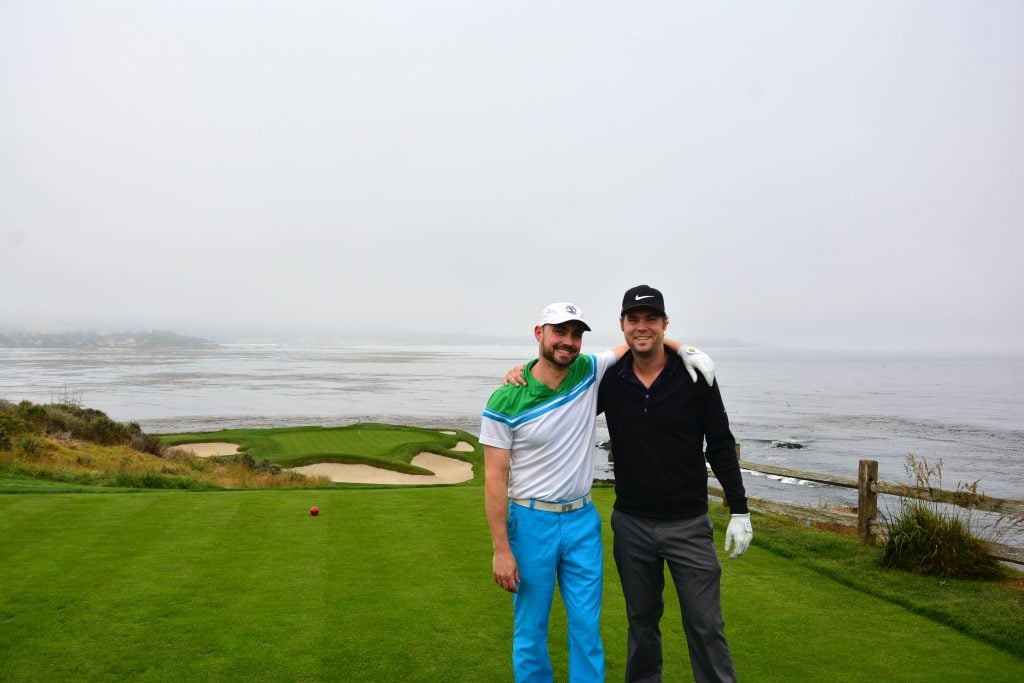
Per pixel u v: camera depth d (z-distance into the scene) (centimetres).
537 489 338
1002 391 12400
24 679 378
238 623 466
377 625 465
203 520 776
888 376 18475
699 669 340
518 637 345
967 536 595
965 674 397
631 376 343
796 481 3206
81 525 742
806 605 518
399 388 10812
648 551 345
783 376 17575
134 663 401
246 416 6306
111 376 13338
